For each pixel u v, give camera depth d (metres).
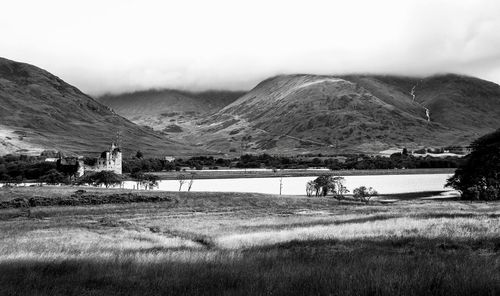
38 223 74.25
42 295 15.98
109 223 72.62
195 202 113.69
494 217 53.84
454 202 116.56
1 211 91.50
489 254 24.50
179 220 77.44
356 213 81.69
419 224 45.22
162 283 17.31
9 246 41.66
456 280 15.73
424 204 107.94
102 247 39.47
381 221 53.12
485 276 16.33
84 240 49.22
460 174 146.00
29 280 18.47
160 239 49.81
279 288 15.66
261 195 128.88
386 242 32.19
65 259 25.91
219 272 18.98
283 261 22.59
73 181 179.50
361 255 24.62
